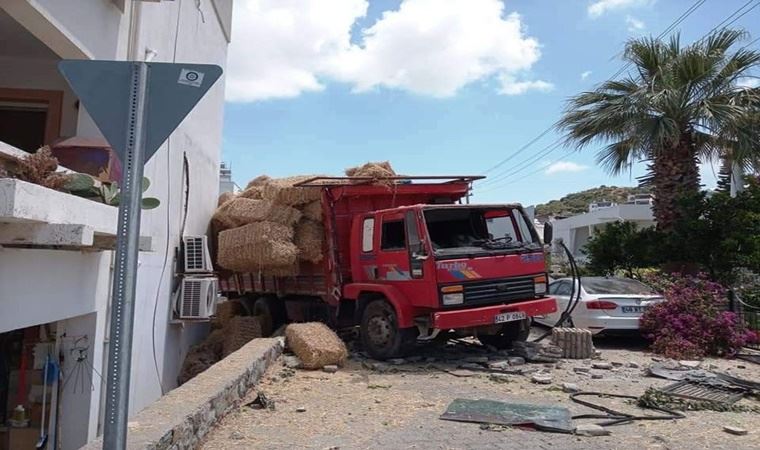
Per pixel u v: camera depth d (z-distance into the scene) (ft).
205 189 44.65
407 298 31.73
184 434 16.06
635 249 54.85
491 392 25.86
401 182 37.01
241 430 19.76
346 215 36.60
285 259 36.11
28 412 21.99
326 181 35.96
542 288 33.06
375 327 33.35
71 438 22.09
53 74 25.13
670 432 19.84
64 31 19.12
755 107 49.52
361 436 19.40
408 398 24.64
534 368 31.32
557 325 37.17
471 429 20.26
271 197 38.17
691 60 49.01
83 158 20.79
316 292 38.14
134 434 14.30
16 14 17.80
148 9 26.78
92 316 22.66
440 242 31.63
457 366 31.60
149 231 29.60
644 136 50.06
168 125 10.85
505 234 33.86
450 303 30.22
